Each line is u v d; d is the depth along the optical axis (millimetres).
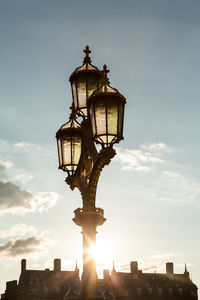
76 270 108375
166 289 116500
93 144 6273
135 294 110625
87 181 6426
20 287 103500
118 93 5547
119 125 5531
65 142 6836
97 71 6906
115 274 113750
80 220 6133
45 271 107375
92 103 5562
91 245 6055
